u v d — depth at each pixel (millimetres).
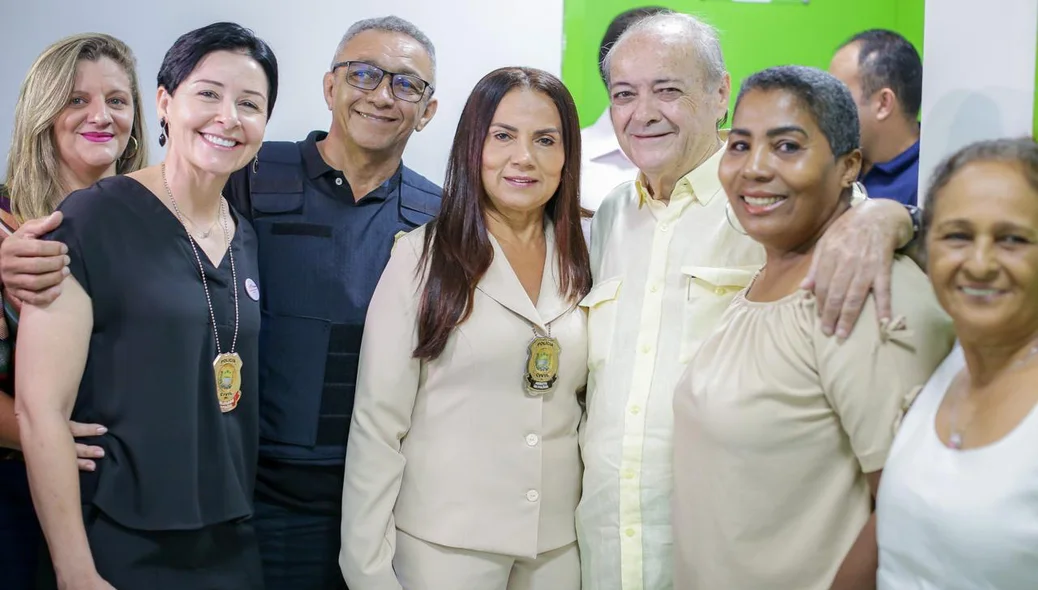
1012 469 1096
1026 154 1143
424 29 3164
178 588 1779
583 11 3178
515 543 1868
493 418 1892
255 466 1971
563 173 1994
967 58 1904
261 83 1882
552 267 2010
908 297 1386
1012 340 1160
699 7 3213
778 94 1477
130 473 1725
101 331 1739
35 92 2180
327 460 2117
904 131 2768
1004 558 1087
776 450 1464
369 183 2279
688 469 1589
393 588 1854
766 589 1495
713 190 1911
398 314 1913
